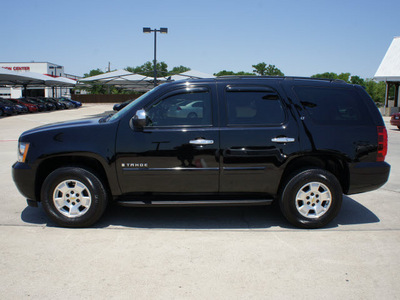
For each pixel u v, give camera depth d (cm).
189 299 283
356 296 289
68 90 6894
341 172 451
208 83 435
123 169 418
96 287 299
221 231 427
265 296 288
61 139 420
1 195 572
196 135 416
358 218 474
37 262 342
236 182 425
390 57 2967
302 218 430
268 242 394
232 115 425
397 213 495
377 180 436
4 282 306
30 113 3234
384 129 439
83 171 418
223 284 305
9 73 3062
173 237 407
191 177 421
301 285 304
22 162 428
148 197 435
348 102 440
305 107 431
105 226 440
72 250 369
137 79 2997
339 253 366
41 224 443
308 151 421
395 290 298
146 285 303
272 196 439
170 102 428
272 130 420
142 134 416
